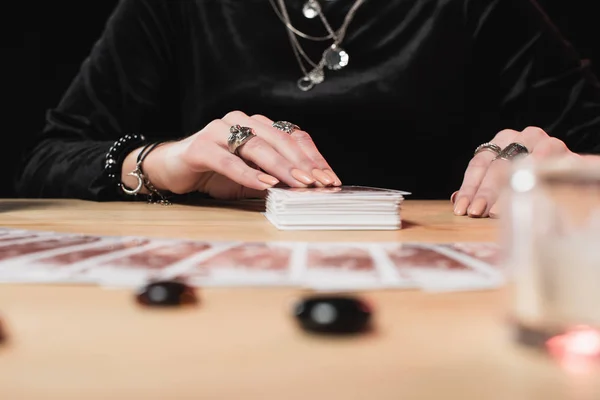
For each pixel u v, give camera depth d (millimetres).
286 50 1504
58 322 325
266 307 354
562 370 255
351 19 1493
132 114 1558
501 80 1565
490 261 480
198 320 328
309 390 231
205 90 1551
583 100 1505
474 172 942
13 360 266
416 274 430
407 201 1143
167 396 225
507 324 302
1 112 2402
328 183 825
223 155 908
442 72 1507
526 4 1529
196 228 719
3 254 512
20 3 2373
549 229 282
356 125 1486
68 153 1283
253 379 243
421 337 299
